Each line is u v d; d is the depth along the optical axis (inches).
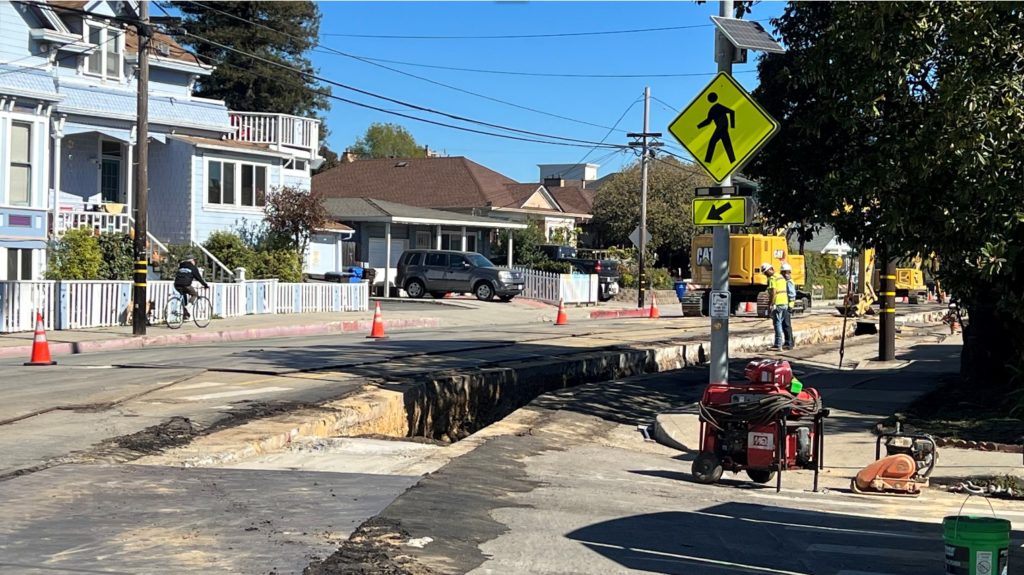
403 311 1408.7
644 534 322.7
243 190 1505.9
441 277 1710.1
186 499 335.6
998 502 403.5
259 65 2482.8
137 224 964.0
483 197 2206.0
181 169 1440.7
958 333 1296.8
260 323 1127.0
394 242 2003.0
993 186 485.7
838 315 1526.8
